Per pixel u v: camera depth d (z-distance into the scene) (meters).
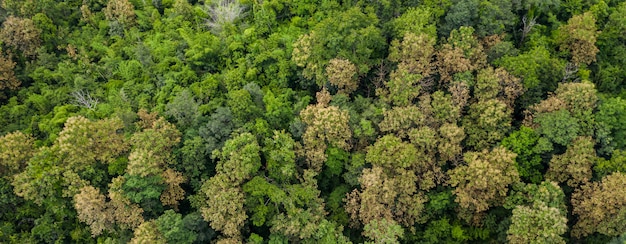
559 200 38.00
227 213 36.81
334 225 38.62
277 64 47.06
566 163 38.66
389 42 47.66
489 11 45.81
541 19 52.81
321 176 43.59
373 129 40.53
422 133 39.28
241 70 46.78
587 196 38.00
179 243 36.34
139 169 36.47
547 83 44.12
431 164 40.38
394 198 39.97
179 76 47.72
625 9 50.19
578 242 40.47
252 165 38.12
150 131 39.34
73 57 52.31
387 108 42.25
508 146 39.88
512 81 41.66
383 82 44.59
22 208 41.19
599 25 51.62
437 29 46.41
